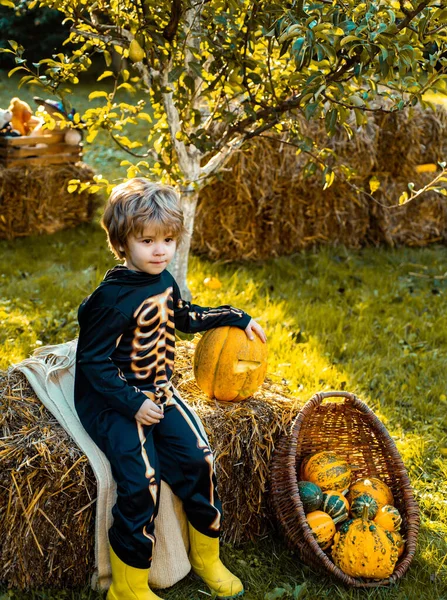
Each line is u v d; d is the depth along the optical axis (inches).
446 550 119.0
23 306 202.7
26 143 257.8
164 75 159.8
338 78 134.7
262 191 238.4
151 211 103.0
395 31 121.3
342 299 223.8
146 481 100.0
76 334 185.6
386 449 122.1
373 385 172.9
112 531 101.4
